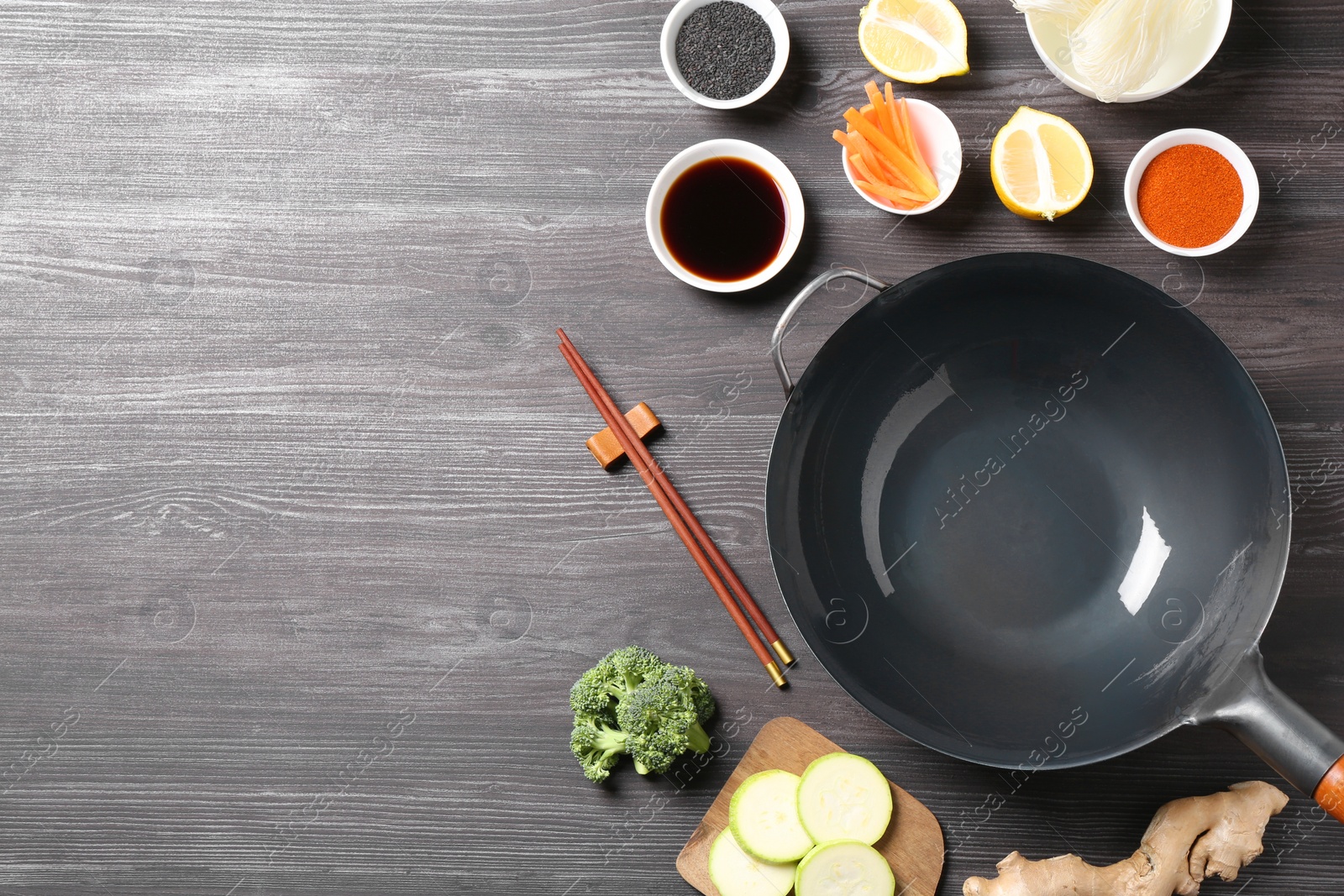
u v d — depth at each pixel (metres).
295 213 1.00
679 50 0.98
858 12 0.98
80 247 1.01
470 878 0.97
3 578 1.00
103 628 0.99
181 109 1.01
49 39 1.01
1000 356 0.94
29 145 1.01
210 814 0.98
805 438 0.92
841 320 0.98
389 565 0.99
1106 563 0.93
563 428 0.99
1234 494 0.90
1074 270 0.90
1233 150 0.94
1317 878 0.94
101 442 1.00
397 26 1.00
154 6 1.01
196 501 1.00
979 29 0.98
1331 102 0.96
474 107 1.00
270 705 0.98
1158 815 0.93
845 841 0.93
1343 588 0.94
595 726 0.95
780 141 0.98
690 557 0.97
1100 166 0.97
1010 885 0.92
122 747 0.99
